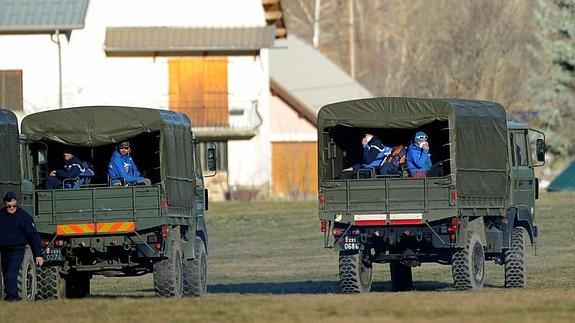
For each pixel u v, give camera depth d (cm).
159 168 7625
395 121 7662
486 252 8150
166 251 7219
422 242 7706
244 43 17825
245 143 18162
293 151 19862
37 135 7475
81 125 7462
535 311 5422
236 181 18162
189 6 17975
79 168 7556
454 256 7638
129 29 17800
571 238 12838
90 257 7369
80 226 7212
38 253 6981
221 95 18088
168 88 17962
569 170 19338
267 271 10706
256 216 15288
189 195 7812
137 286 9525
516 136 8531
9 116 7138
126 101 17825
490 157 7906
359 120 7712
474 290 7606
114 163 7525
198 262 7894
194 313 5559
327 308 5597
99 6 17725
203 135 17962
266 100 18188
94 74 17650
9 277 6919
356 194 7581
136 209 7188
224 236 13912
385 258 7769
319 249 12769
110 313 5656
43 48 17388
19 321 5444
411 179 7512
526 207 8519
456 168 7506
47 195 7244
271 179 19475
